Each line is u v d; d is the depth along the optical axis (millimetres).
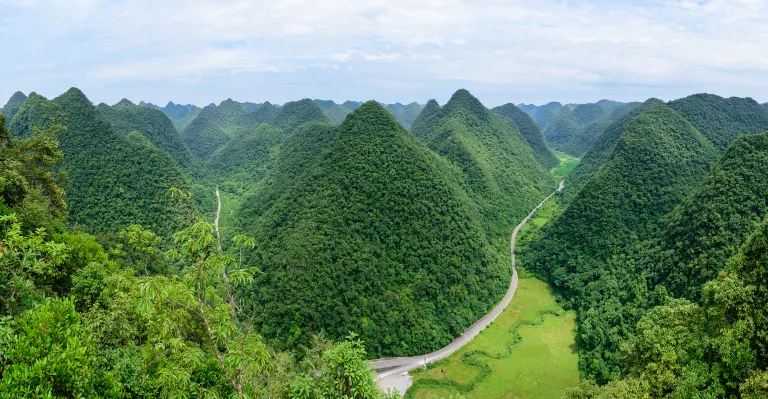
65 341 16656
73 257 38062
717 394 28250
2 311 19156
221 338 14344
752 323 28844
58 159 52688
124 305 26547
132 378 19281
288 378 24141
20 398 13672
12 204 41375
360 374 16266
